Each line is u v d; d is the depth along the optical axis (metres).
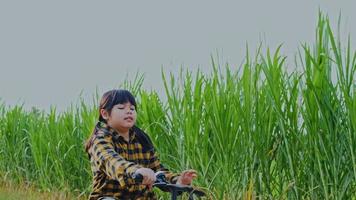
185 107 7.29
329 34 6.04
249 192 6.62
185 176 3.83
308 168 6.34
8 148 12.23
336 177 6.05
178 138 7.41
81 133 9.99
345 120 6.09
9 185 10.86
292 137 6.46
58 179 10.17
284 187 6.63
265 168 6.66
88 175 9.84
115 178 3.59
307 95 6.20
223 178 6.87
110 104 3.82
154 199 3.93
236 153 6.83
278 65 6.49
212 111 7.04
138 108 8.26
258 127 6.64
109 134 3.80
